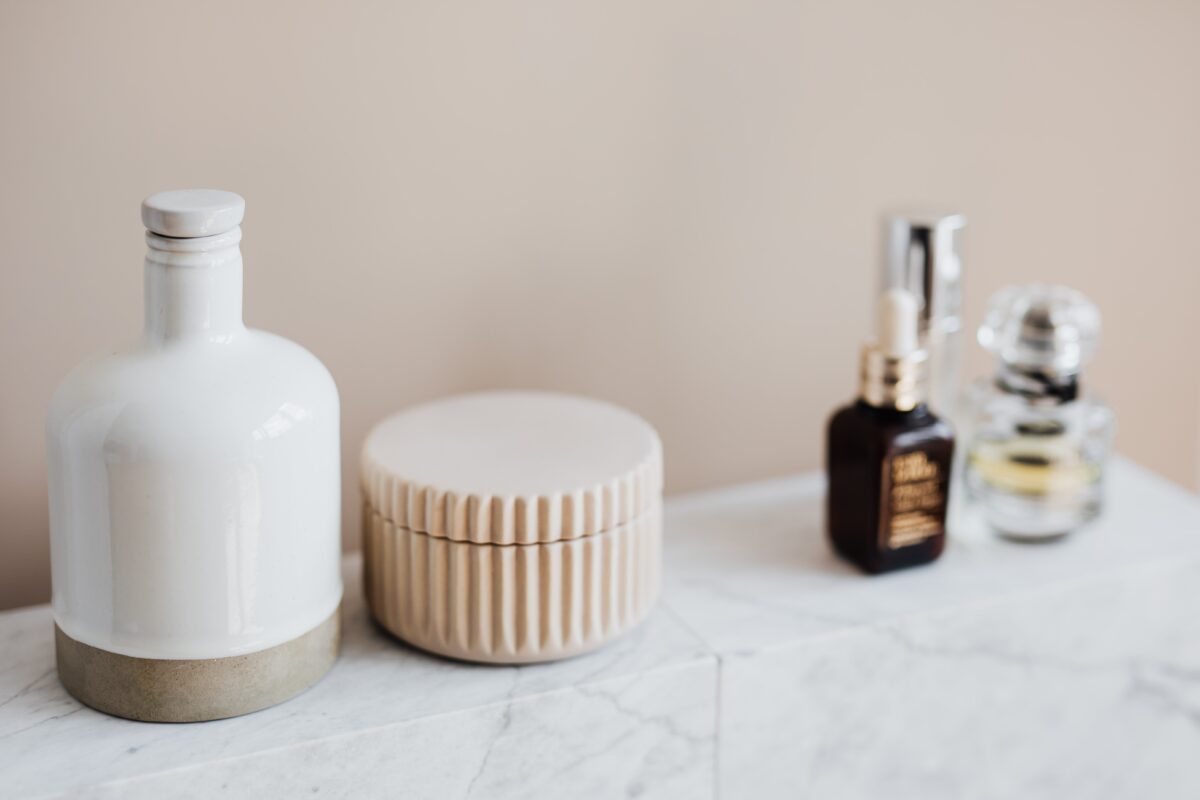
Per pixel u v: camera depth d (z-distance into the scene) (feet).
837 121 2.45
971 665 2.16
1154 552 2.31
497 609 1.81
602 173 2.29
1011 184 2.66
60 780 1.59
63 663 1.74
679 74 2.30
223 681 1.68
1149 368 2.95
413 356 2.25
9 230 1.94
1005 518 2.31
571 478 1.81
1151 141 2.76
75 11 1.88
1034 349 2.23
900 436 2.10
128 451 1.54
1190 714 2.37
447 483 1.78
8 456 2.05
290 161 2.07
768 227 2.46
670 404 2.49
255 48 2.00
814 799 2.10
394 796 1.76
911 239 2.24
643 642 1.97
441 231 2.20
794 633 2.01
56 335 2.01
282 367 1.66
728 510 2.46
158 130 1.98
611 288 2.37
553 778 1.86
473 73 2.15
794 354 2.57
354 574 2.18
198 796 1.63
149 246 1.59
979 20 2.52
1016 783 2.27
